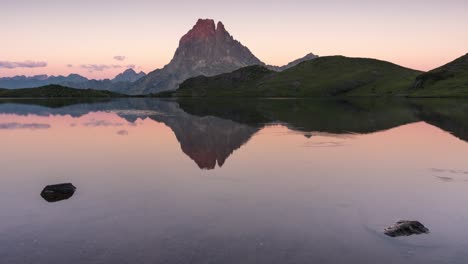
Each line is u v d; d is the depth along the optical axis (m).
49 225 18.38
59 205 21.55
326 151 40.16
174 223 18.62
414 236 17.11
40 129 61.38
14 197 23.31
